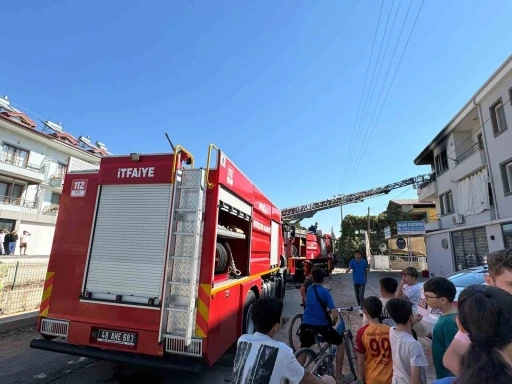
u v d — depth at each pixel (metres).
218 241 4.98
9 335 6.21
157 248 3.80
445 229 18.00
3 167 25.44
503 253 2.22
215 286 3.88
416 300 4.89
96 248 4.04
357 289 9.65
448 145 19.16
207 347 3.52
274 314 2.11
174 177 3.89
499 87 13.84
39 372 4.46
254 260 6.12
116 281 3.85
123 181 4.12
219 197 4.16
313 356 3.85
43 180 28.66
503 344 1.12
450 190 18.91
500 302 1.17
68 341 3.82
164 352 3.54
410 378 2.51
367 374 2.97
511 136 13.05
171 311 3.56
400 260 29.86
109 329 3.73
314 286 4.30
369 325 3.11
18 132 26.86
